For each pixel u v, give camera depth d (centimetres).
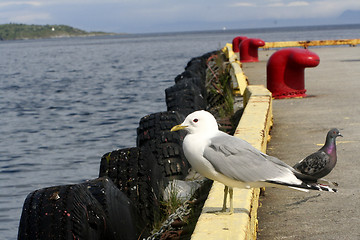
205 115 407
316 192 587
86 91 2736
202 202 623
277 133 897
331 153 552
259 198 582
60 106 2170
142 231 554
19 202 906
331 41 3450
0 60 7581
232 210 405
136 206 570
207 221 389
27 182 1034
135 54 7700
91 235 420
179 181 691
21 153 1299
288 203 560
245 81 1283
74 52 10038
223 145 390
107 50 10488
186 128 409
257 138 617
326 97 1259
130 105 2102
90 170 1106
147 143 732
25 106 2219
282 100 1258
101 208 453
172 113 777
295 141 828
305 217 516
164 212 613
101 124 1683
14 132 1606
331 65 2144
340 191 582
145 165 591
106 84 3075
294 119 1010
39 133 1573
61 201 408
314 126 932
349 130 880
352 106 1114
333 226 488
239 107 1246
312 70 1959
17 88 3084
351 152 739
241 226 377
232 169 383
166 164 705
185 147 406
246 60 2573
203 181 709
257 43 2528
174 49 9206
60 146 1366
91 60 6397
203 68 1986
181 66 4384
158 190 617
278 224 504
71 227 399
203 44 11950
